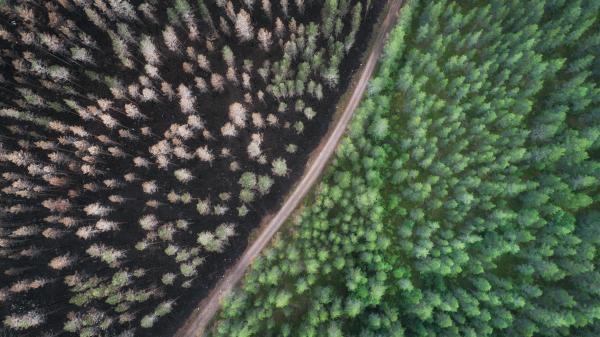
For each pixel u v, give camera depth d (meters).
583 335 71.25
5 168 76.50
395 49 73.50
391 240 73.56
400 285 68.75
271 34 81.38
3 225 73.62
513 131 73.81
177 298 76.06
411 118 74.25
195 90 80.12
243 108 76.56
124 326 74.31
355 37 82.69
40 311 73.44
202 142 79.31
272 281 69.44
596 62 79.00
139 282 75.31
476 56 79.50
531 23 77.69
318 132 80.38
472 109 76.44
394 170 75.06
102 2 73.81
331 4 74.94
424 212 74.81
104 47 79.62
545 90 81.12
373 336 67.62
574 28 79.06
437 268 68.62
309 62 79.62
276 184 78.62
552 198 75.25
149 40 77.12
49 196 75.62
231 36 81.56
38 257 75.25
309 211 72.75
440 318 68.56
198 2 80.25
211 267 76.94
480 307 72.75
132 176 75.62
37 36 75.56
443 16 77.38
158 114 79.50
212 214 77.75
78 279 72.50
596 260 74.56
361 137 73.69
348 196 71.19
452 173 74.56
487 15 78.31
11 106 76.81
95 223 76.25
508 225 73.56
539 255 72.25
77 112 78.12
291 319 71.94
